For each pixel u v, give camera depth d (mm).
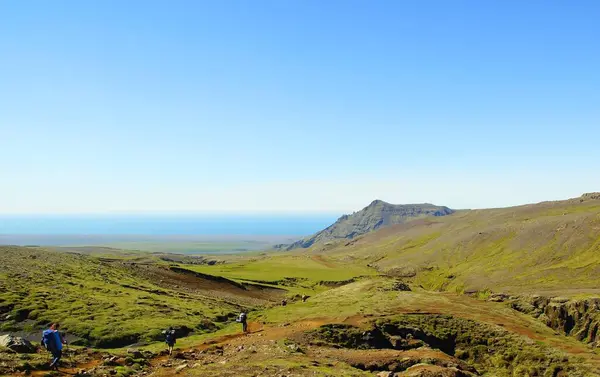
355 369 32312
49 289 57750
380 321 55719
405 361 38969
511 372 48781
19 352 26672
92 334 43344
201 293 88188
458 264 195875
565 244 168750
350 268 196250
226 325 59156
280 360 30750
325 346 45969
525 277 148000
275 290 109875
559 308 95938
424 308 66188
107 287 67438
